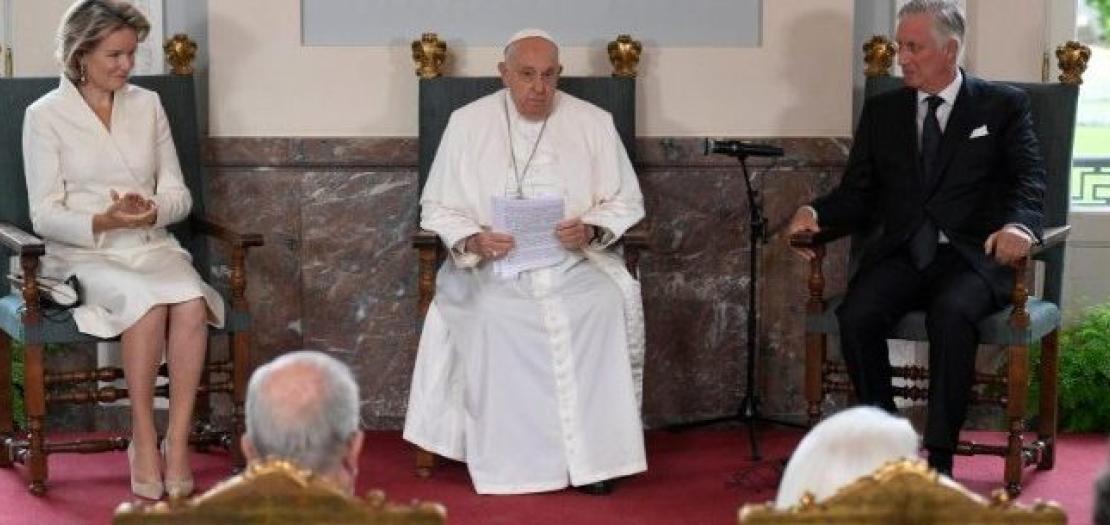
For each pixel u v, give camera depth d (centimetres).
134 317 1423
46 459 1455
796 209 1709
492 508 1410
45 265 1491
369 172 1695
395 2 1686
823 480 613
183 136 1577
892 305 1459
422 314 1512
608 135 1569
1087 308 1788
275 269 1705
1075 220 1797
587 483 1451
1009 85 1527
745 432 1711
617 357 1479
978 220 1492
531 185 1552
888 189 1515
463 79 1600
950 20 1476
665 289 1720
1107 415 1709
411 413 1509
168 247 1510
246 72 1681
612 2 1691
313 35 1689
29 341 1426
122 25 1473
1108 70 1812
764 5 1688
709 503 1428
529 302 1472
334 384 652
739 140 1695
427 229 1534
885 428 618
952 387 1409
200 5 1695
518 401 1461
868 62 1617
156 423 1709
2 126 1527
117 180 1502
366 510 577
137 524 573
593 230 1520
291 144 1686
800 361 1734
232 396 1548
